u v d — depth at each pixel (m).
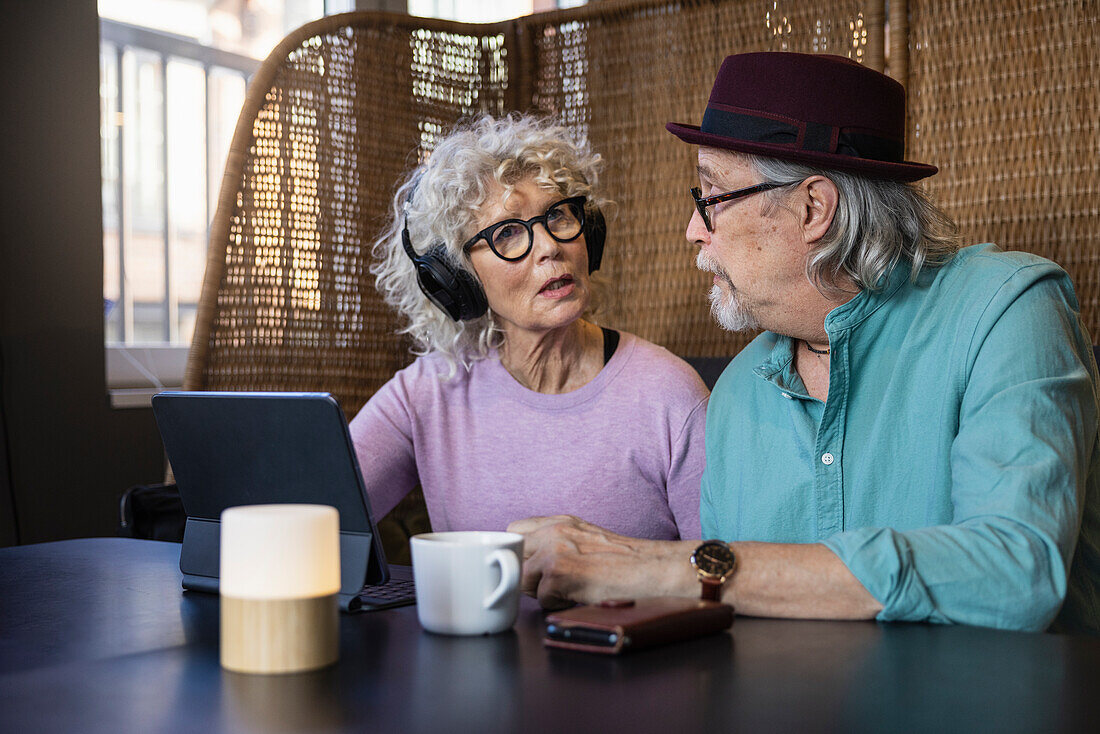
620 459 1.64
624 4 2.46
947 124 2.09
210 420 1.06
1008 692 0.70
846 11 2.19
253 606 0.77
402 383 1.75
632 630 0.81
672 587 0.98
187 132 3.10
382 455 1.70
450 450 1.71
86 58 2.64
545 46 2.61
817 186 1.26
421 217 1.64
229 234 2.29
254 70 3.27
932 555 0.94
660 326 2.44
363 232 2.50
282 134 2.36
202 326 2.26
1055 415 1.06
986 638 0.86
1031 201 2.01
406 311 1.83
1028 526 0.96
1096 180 1.94
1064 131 1.97
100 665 0.81
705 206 1.33
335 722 0.65
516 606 0.91
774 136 1.27
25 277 2.54
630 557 1.01
